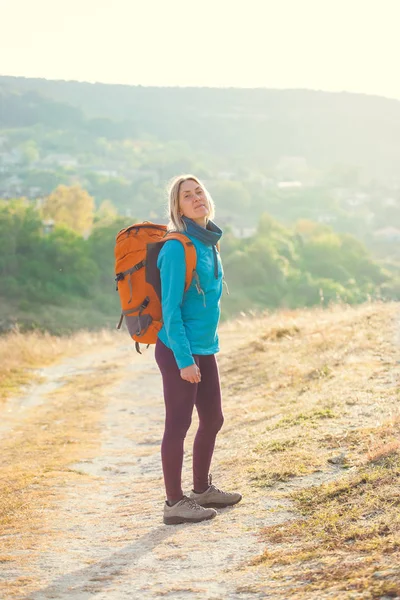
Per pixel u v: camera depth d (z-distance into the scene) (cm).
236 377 1056
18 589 347
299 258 11256
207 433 443
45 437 905
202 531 408
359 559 312
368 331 1062
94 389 1295
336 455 500
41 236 8781
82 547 418
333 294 9969
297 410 687
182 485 549
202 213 412
